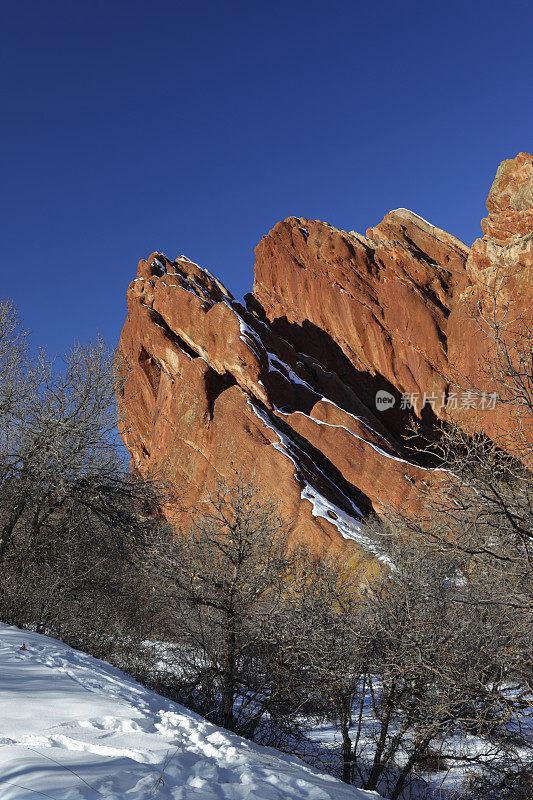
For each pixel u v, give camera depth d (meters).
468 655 8.72
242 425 44.12
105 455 14.15
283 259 70.19
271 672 10.73
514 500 6.73
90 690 5.37
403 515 7.43
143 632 13.53
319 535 32.97
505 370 6.73
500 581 7.68
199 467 44.81
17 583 12.16
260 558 11.83
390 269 63.78
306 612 10.38
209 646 11.12
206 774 3.53
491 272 40.81
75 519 13.85
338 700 10.22
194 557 11.88
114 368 14.62
